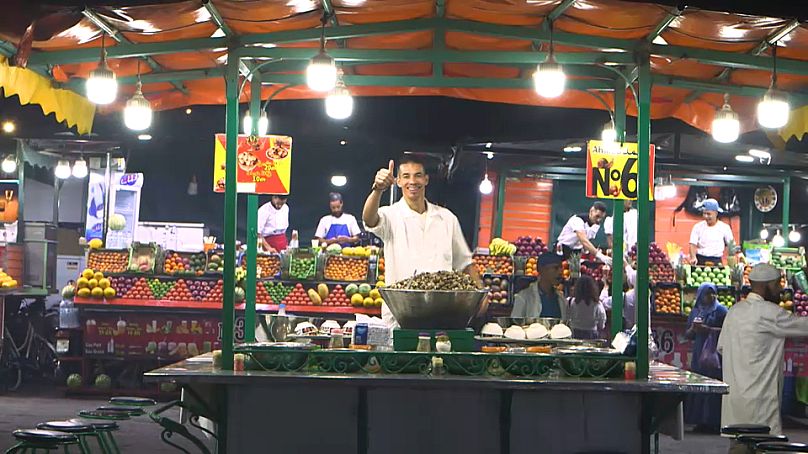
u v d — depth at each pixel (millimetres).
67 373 13734
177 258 13211
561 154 15195
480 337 6391
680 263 13625
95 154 15750
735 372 8539
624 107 7492
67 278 16750
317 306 12742
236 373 5605
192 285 13016
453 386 5500
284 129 13984
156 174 16594
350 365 5719
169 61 7312
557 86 6117
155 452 9320
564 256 14000
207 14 6086
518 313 10367
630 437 5766
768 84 7500
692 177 16438
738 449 6438
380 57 6570
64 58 6762
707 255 15727
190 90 8312
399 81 7496
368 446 5730
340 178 16250
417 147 14203
